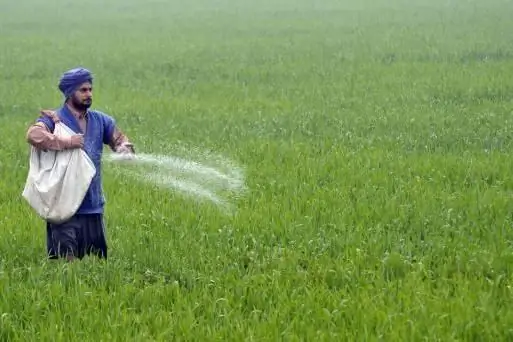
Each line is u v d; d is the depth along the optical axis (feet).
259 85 118.52
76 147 40.06
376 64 136.67
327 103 100.58
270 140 77.61
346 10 259.60
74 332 34.14
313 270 41.34
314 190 57.16
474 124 83.10
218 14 258.98
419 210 51.55
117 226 49.49
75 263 41.04
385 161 66.18
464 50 150.61
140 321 35.22
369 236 47.32
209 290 39.06
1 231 48.47
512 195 55.26
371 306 35.81
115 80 127.34
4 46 180.75
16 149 74.84
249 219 50.08
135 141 77.66
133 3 309.01
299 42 176.45
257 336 33.24
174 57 154.61
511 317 34.30
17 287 39.55
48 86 122.62
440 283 38.83
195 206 54.19
